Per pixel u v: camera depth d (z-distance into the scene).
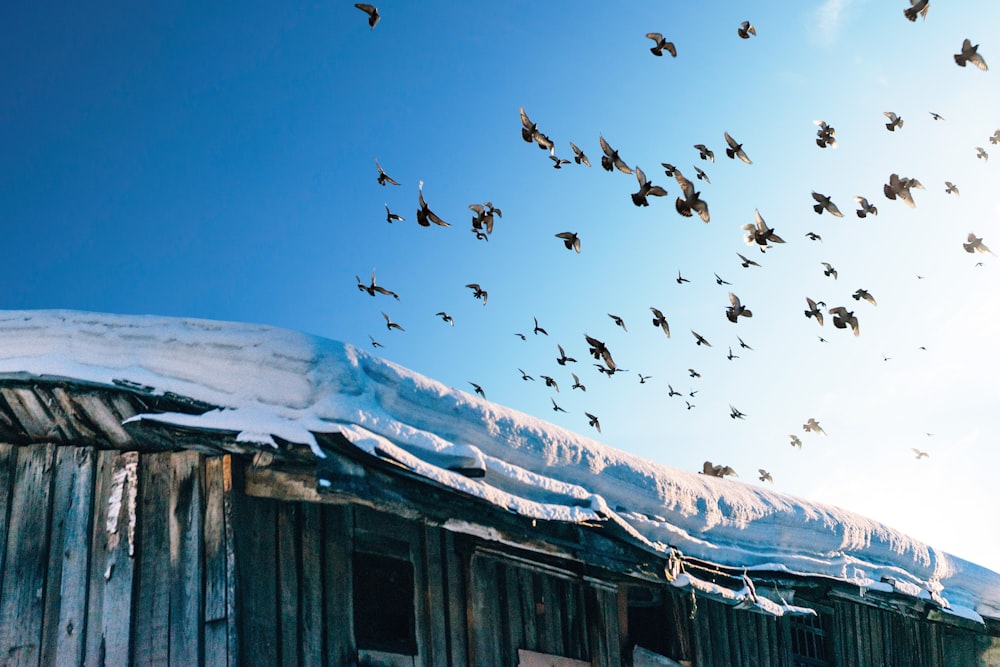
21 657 6.64
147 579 6.78
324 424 6.47
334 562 7.43
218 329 6.91
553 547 8.19
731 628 11.21
